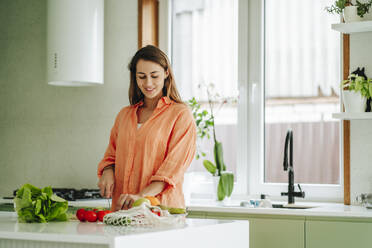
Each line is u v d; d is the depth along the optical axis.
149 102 2.45
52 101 3.98
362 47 3.11
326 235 2.70
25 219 1.90
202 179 3.70
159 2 3.85
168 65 2.39
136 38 3.75
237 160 3.57
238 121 3.58
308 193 3.35
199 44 3.78
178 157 2.27
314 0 3.52
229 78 3.70
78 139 3.89
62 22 3.47
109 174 2.41
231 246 1.86
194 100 3.58
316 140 3.50
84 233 1.53
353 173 3.09
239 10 3.61
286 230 2.78
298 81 3.55
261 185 3.51
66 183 3.90
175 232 1.61
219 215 2.94
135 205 1.87
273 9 3.61
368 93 2.88
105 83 3.83
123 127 2.43
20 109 4.08
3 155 4.11
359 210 2.73
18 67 4.11
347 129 3.10
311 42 3.52
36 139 4.02
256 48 3.56
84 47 3.46
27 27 4.10
